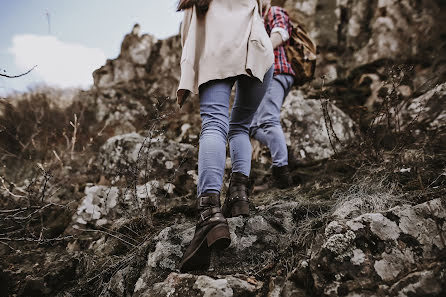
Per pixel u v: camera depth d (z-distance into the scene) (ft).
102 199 8.25
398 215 4.72
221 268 5.28
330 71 13.94
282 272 4.94
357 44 14.29
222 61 5.13
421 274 3.96
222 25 5.29
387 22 13.83
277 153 8.03
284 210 6.00
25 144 11.41
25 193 8.45
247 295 4.65
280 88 8.13
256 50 5.32
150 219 7.03
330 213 5.57
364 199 5.51
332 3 15.26
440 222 4.58
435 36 12.82
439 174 5.97
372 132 7.68
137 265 5.74
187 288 4.78
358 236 4.52
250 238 5.55
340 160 8.14
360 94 12.73
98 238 7.34
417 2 13.67
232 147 5.95
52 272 6.01
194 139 11.75
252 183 8.90
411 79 11.71
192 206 7.18
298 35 8.64
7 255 6.68
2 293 5.78
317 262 4.45
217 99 5.18
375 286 4.10
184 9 5.73
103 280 5.97
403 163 6.84
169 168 8.91
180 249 5.54
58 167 10.06
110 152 9.64
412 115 9.63
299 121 10.30
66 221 8.05
